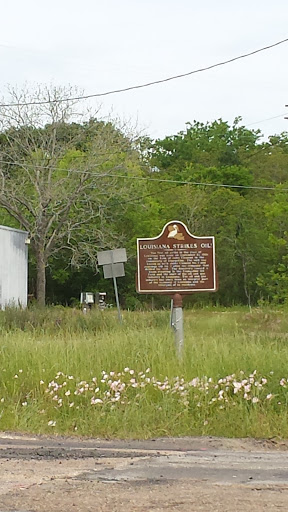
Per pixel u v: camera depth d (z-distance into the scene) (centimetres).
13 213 4025
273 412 1102
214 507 679
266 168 7750
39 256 3981
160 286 1484
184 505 687
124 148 4188
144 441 1019
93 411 1123
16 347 1399
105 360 1309
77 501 704
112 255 2491
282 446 980
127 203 4428
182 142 8294
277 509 672
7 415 1119
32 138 4016
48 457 898
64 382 1216
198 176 6650
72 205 4078
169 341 1427
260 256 5366
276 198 5575
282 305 3362
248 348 1341
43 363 1302
